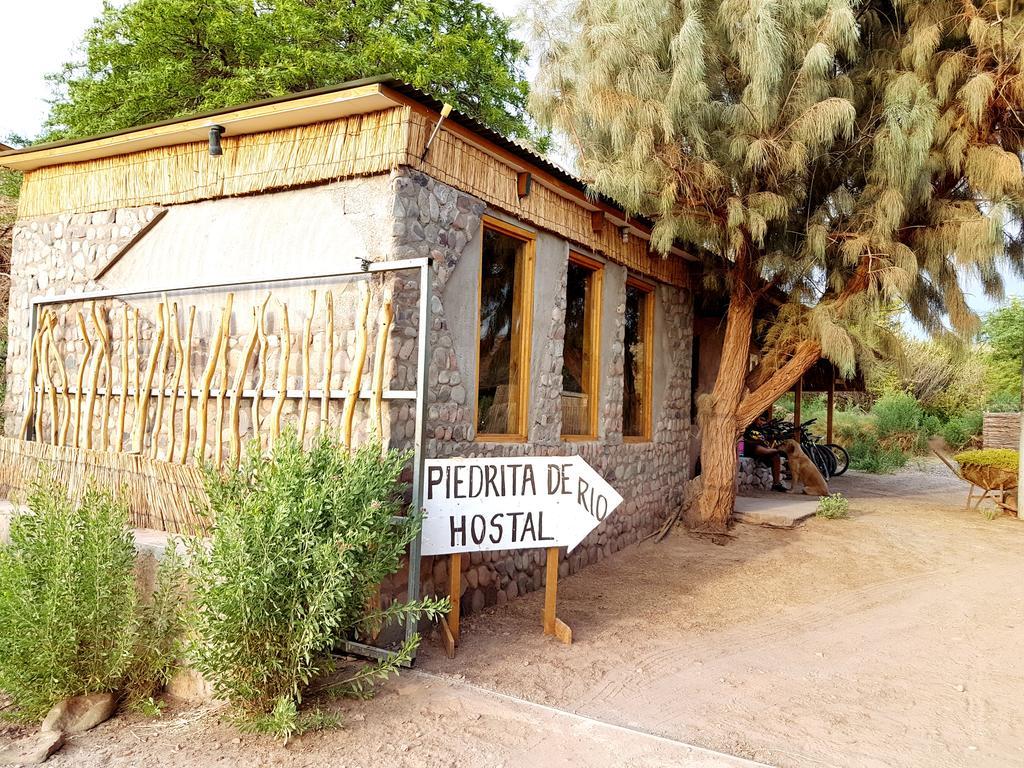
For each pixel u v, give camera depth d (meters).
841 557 7.48
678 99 6.65
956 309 7.76
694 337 11.27
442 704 3.71
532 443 6.06
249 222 5.41
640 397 8.54
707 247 8.06
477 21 17.25
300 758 3.17
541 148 11.80
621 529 7.77
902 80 6.98
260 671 3.42
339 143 4.91
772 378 8.64
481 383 5.58
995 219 6.81
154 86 13.41
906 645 4.95
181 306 5.67
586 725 3.52
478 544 4.58
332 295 4.89
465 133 5.05
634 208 6.86
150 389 5.73
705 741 3.42
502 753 3.22
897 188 6.80
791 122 6.73
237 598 3.27
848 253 7.09
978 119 6.91
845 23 6.42
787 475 12.94
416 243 4.73
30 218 6.84
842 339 7.18
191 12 13.64
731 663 4.53
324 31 14.25
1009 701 3.99
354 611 3.73
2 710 3.88
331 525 3.58
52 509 3.95
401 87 4.46
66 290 6.48
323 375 4.90
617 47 6.68
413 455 4.27
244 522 3.40
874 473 16.81
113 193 6.25
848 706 3.89
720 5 6.97
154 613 3.90
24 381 6.75
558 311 6.45
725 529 8.65
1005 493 10.26
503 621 5.22
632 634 5.02
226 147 5.52
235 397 5.20
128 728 3.58
